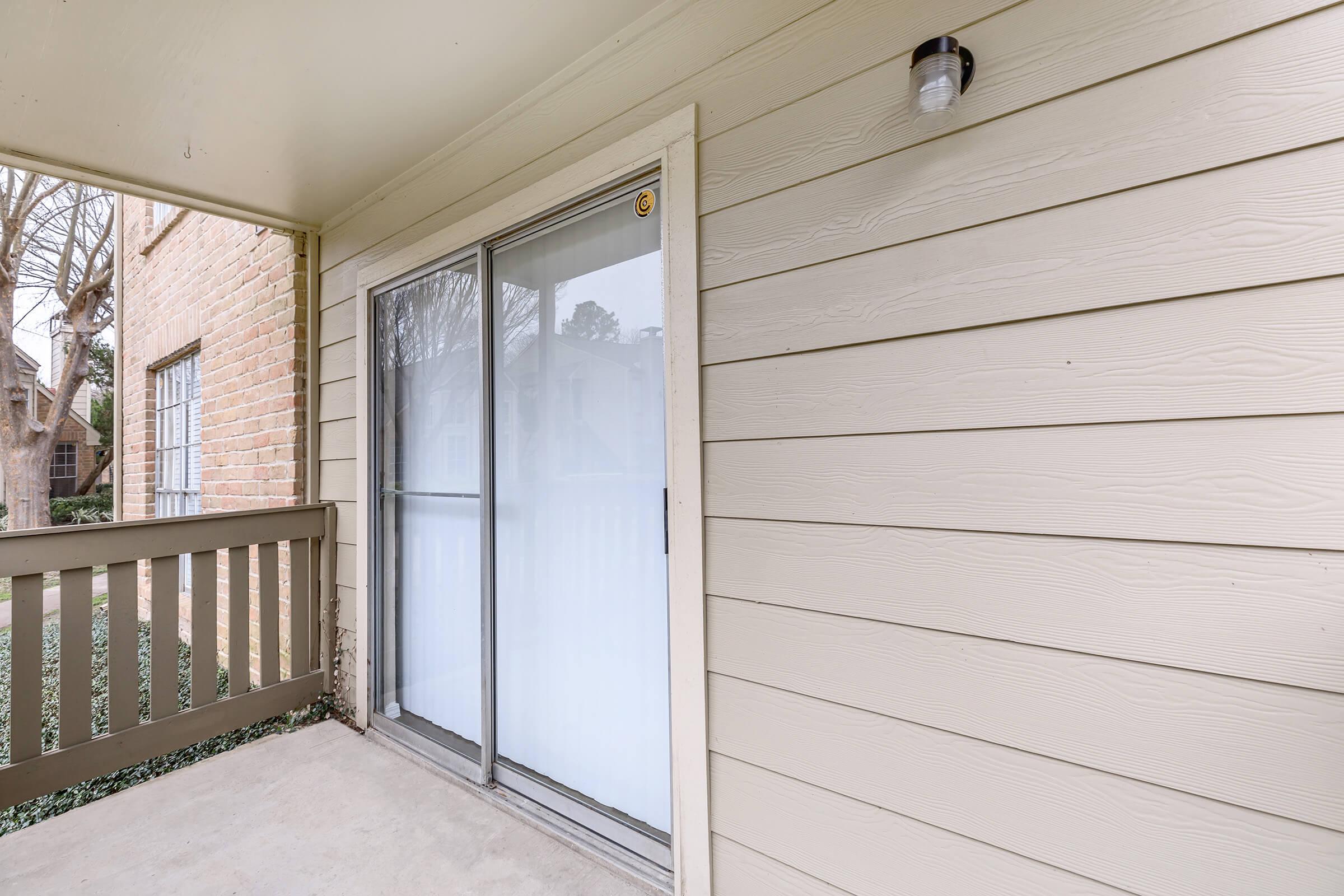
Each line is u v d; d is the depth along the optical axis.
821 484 1.26
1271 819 0.85
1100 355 0.97
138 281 4.99
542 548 1.89
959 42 1.10
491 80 1.79
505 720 2.00
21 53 1.62
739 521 1.38
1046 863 1.01
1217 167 0.89
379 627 2.53
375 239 2.52
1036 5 1.03
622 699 1.68
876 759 1.18
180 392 4.43
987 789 1.06
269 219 2.75
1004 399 1.05
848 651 1.22
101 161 2.23
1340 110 0.81
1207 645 0.89
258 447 3.18
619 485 1.69
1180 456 0.91
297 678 2.60
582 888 1.56
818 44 1.27
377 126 2.02
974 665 1.08
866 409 1.20
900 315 1.16
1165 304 0.92
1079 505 0.99
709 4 1.44
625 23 1.57
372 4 1.46
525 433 1.94
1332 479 0.81
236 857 1.68
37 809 2.04
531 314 1.93
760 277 1.35
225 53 1.64
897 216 1.17
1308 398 0.83
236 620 2.43
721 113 1.42
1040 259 1.02
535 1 1.47
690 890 1.43
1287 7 0.84
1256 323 0.86
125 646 2.09
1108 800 0.96
